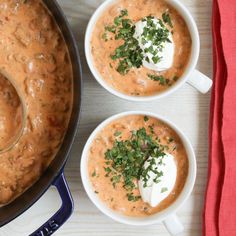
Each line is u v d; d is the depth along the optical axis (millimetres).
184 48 625
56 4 575
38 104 605
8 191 614
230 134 658
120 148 620
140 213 630
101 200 625
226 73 660
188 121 669
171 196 633
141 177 623
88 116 659
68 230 666
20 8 598
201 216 670
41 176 617
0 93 601
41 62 602
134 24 614
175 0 611
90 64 604
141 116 622
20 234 658
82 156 605
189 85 668
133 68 615
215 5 660
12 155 607
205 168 670
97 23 613
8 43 595
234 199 660
